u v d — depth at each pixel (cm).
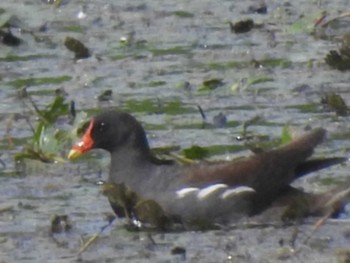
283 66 1931
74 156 1449
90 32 2144
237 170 1414
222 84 1839
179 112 1745
